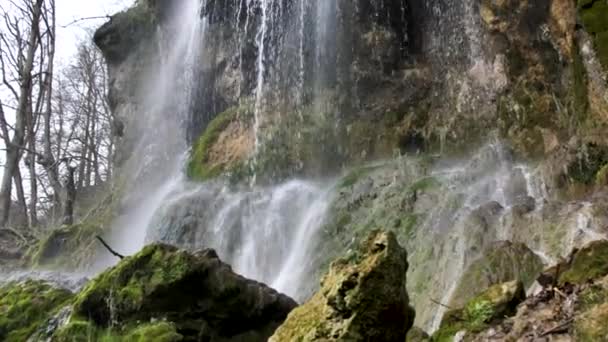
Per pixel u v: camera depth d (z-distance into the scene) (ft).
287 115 44.04
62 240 47.39
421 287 24.20
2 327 19.35
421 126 39.04
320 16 44.65
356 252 11.94
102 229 47.11
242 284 17.71
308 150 41.11
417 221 29.32
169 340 15.65
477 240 24.14
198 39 55.06
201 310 17.08
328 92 42.93
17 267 46.03
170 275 17.06
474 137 36.24
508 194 29.37
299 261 32.76
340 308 11.09
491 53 37.09
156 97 58.75
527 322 11.94
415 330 14.80
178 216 40.14
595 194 24.44
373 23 42.52
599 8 25.99
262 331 17.74
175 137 55.47
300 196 37.55
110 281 17.56
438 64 40.73
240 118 46.83
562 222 22.59
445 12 40.78
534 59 34.50
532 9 34.17
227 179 42.52
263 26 48.37
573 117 30.32
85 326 16.99
